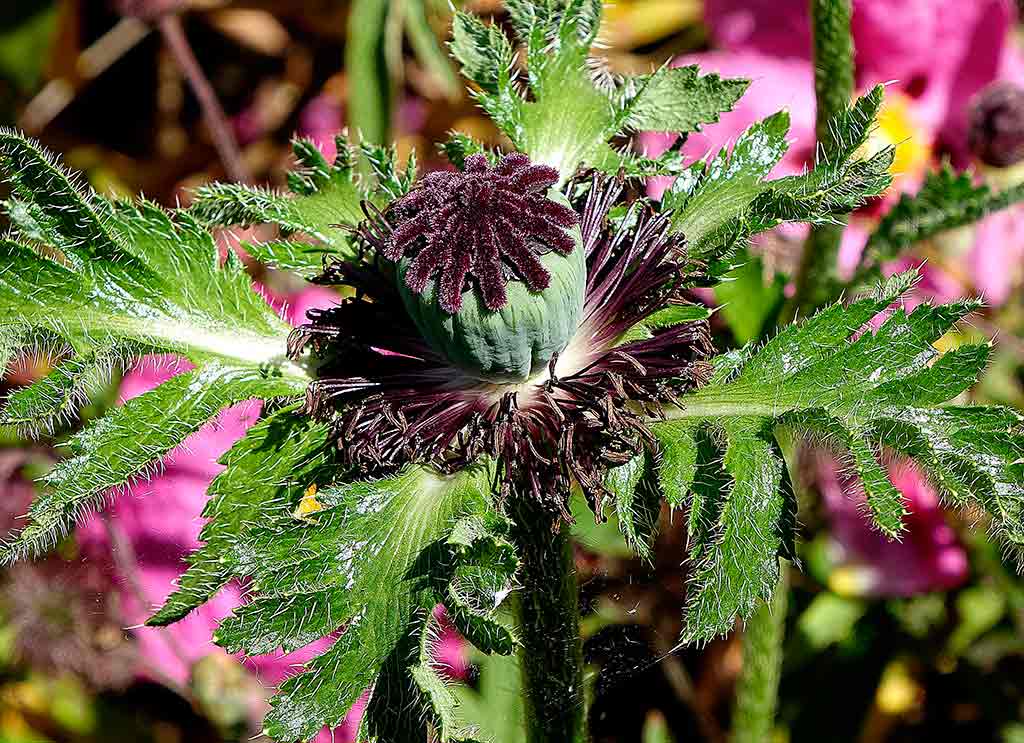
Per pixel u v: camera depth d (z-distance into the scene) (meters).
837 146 0.25
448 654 0.33
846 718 0.37
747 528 0.24
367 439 0.25
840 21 0.29
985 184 0.30
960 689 0.37
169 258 0.26
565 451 0.25
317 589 0.24
